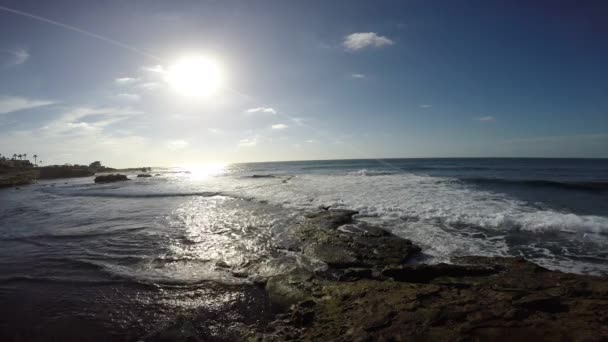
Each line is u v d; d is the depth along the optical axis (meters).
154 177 51.91
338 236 10.48
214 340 5.41
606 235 10.07
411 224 11.96
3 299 7.00
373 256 8.82
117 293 7.18
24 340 5.53
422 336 4.55
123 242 11.26
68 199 25.08
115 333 5.67
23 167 82.81
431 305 5.38
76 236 12.30
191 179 42.38
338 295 6.27
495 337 4.38
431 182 24.02
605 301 5.18
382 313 5.26
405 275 7.36
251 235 11.62
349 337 4.75
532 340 4.25
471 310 5.10
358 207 15.02
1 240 12.14
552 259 8.38
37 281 7.93
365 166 57.66
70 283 7.77
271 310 6.34
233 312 6.31
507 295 5.62
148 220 14.98
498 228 11.14
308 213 14.47
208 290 7.27
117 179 48.03
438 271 7.29
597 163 63.66
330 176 33.81
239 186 28.05
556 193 17.83
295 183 27.36
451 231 11.00
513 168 44.22
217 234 11.98
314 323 5.37
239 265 8.72
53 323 6.00
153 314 6.28
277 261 8.89
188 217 15.31
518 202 15.08
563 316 4.81
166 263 9.04
